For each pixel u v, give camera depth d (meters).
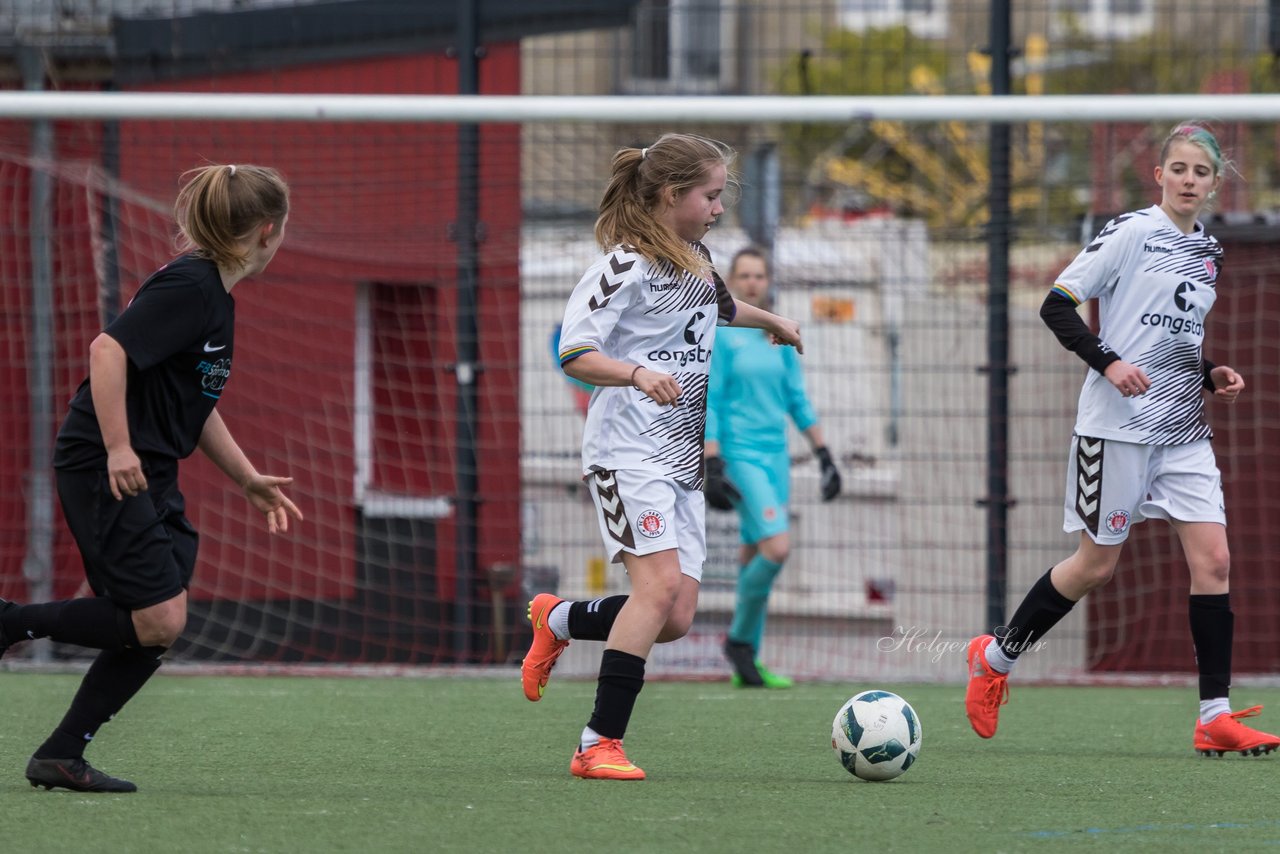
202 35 32.81
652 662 31.80
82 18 32.44
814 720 21.98
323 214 32.47
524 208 35.31
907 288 31.94
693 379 15.96
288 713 22.41
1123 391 17.31
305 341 32.03
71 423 14.11
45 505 29.89
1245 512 28.81
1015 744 19.69
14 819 13.20
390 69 33.19
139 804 14.04
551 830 12.80
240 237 14.30
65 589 30.94
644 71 40.47
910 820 13.52
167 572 14.12
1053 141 50.09
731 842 12.33
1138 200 38.50
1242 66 47.66
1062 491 29.89
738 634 27.14
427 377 32.09
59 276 30.91
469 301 30.39
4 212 31.47
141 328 13.66
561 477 31.41
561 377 31.52
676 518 16.06
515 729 20.66
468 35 30.81
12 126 32.19
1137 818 13.81
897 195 56.53
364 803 14.18
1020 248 34.66
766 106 28.11
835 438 31.77
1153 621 29.45
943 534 30.28
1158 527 29.41
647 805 14.14
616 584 31.34
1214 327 28.78
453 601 31.55
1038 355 30.06
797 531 31.34
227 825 12.97
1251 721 22.25
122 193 30.42
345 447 32.09
